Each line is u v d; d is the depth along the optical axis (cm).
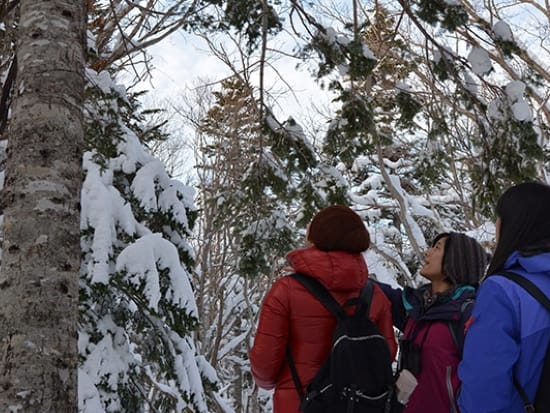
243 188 532
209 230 1197
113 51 554
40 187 230
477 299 157
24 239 224
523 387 145
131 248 443
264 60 460
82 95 255
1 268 226
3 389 208
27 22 251
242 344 1559
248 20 453
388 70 572
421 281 1185
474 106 451
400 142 877
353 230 227
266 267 555
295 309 217
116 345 484
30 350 212
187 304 461
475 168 467
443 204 1371
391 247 1359
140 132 602
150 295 429
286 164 521
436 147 552
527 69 464
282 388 220
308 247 237
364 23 475
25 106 240
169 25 541
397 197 889
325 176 526
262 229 545
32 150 234
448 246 265
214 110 1112
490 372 144
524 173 439
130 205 496
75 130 246
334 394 206
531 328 145
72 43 254
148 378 566
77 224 239
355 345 209
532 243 157
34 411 206
